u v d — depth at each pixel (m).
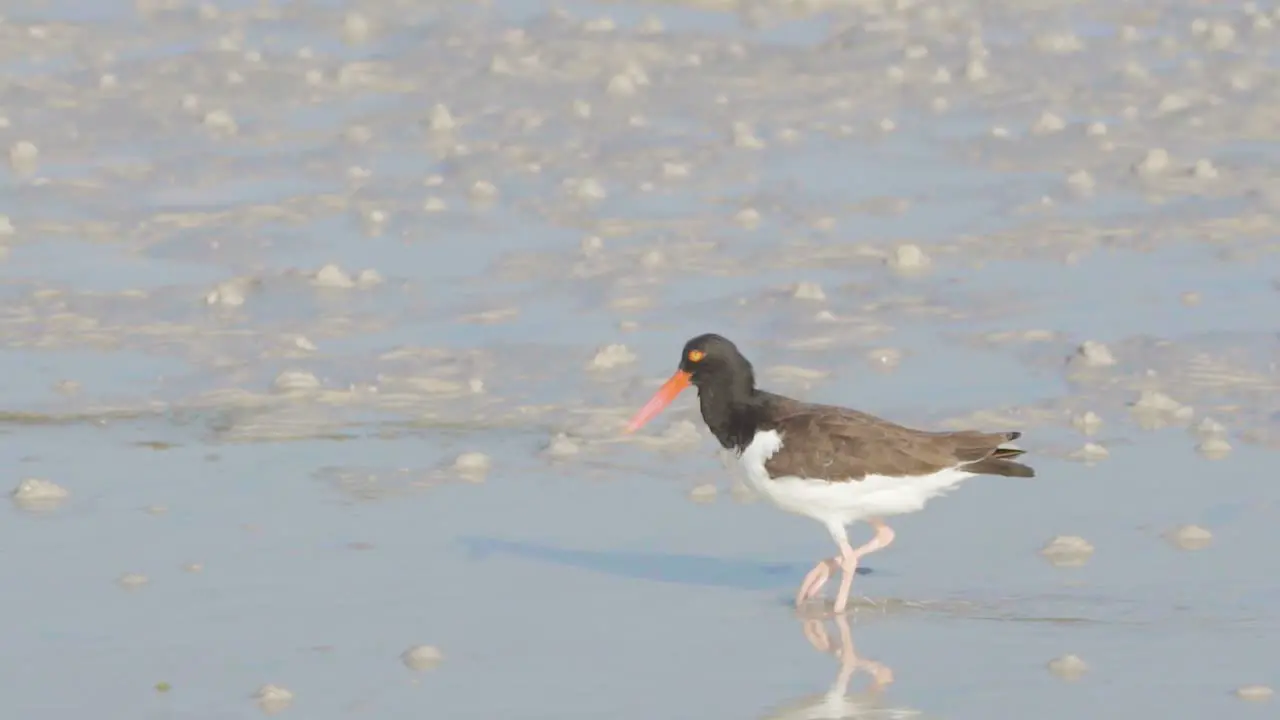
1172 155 24.78
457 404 16.50
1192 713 10.26
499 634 11.60
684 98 27.58
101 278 20.09
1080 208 22.72
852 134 26.03
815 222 22.12
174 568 12.70
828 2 33.09
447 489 14.50
